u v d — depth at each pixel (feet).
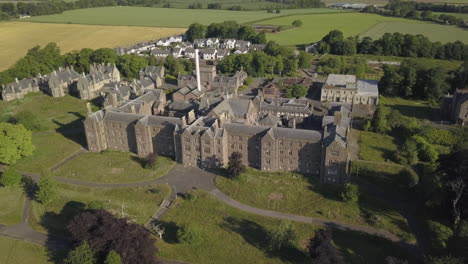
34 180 510.99
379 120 624.59
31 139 599.98
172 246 392.68
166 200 462.19
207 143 511.40
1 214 443.73
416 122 637.30
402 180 478.18
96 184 497.46
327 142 472.85
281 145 500.74
